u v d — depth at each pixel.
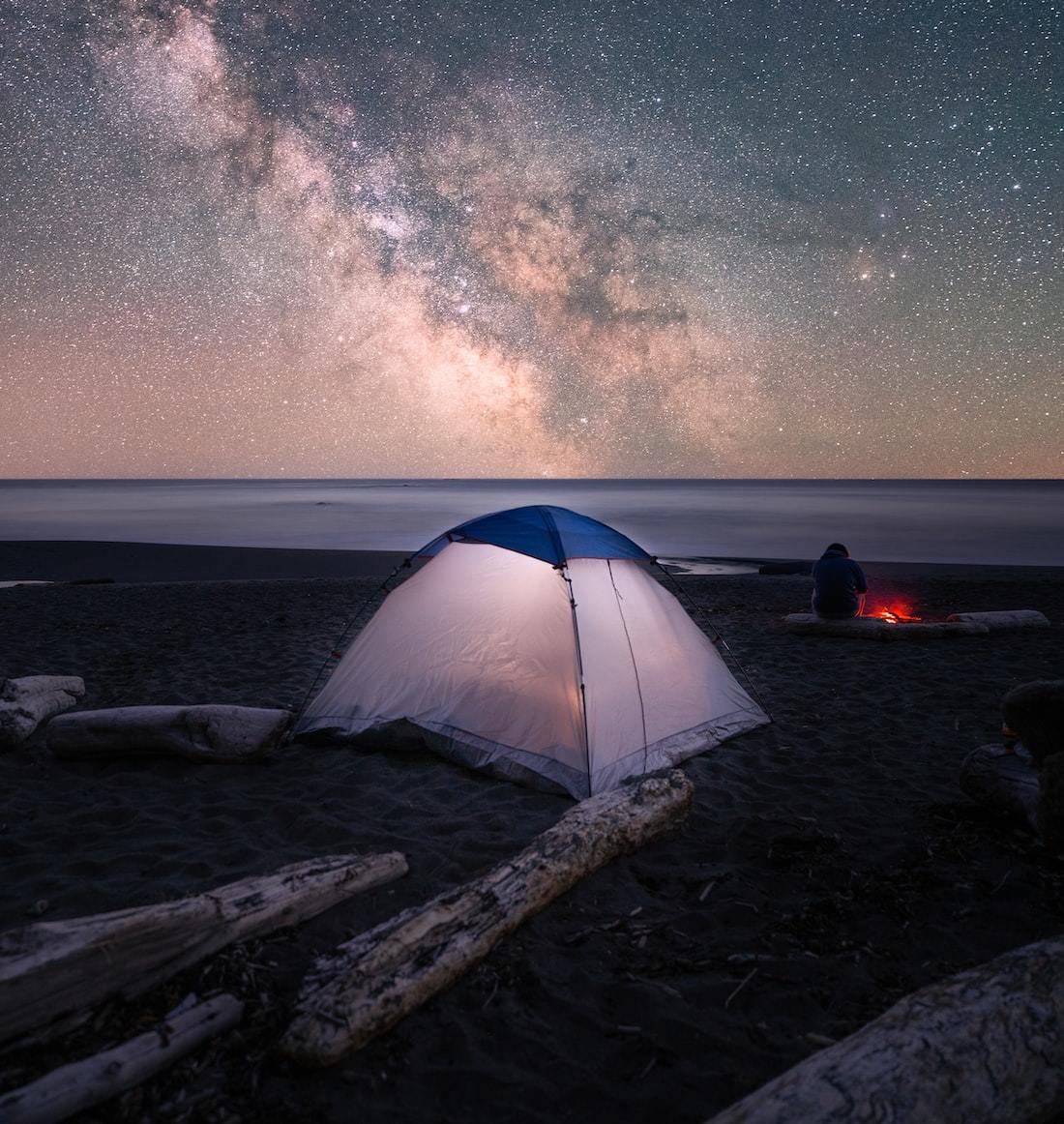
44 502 70.38
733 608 12.78
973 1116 2.06
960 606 13.12
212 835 4.20
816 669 8.19
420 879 3.72
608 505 67.25
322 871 3.46
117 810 4.46
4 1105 2.09
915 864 3.96
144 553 23.06
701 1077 2.51
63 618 11.20
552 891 3.47
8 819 4.34
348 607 12.34
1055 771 3.88
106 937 2.60
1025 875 3.81
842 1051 2.21
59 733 5.14
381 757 5.35
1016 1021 2.32
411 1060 2.53
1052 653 8.85
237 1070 2.43
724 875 3.80
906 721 6.41
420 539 30.83
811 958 3.16
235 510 55.31
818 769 5.31
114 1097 2.27
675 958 3.15
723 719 5.92
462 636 5.55
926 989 2.52
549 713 5.06
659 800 4.21
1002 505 68.00
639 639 5.58
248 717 5.27
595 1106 2.40
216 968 2.88
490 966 3.02
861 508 61.56
